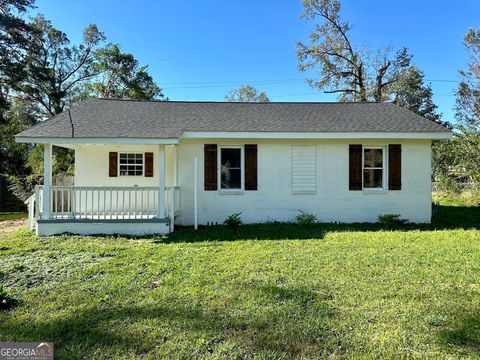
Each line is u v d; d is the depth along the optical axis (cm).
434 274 478
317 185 1023
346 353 277
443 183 1675
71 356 273
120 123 945
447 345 288
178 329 317
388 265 526
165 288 430
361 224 984
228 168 1028
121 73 2803
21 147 2366
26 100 2620
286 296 398
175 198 984
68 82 2978
